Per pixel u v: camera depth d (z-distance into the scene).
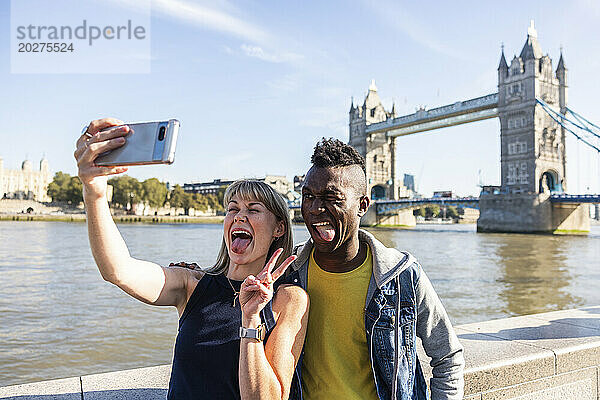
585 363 3.94
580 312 5.39
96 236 1.96
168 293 2.27
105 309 15.71
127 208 130.00
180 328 2.25
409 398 2.08
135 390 3.16
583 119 86.75
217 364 2.10
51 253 36.72
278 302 2.07
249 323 1.88
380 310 2.08
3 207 121.12
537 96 86.81
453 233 79.00
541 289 21.91
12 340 12.04
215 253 39.47
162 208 136.75
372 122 124.19
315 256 2.23
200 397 2.09
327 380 2.11
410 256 2.23
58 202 129.38
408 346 2.08
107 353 11.03
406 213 115.44
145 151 1.66
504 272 27.73
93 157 1.72
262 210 2.34
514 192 83.94
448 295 20.42
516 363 3.59
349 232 2.09
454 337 2.27
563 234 75.12
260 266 2.37
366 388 2.10
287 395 1.90
